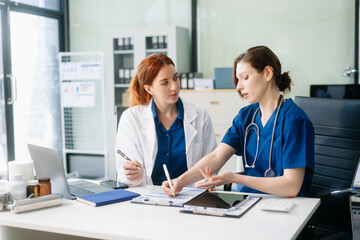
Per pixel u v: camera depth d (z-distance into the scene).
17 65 5.11
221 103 4.61
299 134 1.70
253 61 1.75
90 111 5.86
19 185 1.67
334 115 2.03
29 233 1.73
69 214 1.54
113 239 1.32
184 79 4.82
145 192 1.86
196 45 5.21
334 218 1.98
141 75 2.12
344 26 4.55
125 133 2.22
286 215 1.47
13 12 5.01
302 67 4.77
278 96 1.82
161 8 5.40
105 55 5.72
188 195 1.75
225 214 1.46
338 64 4.61
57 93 5.77
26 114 5.26
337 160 2.01
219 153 1.97
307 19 4.70
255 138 1.89
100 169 5.75
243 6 4.98
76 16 5.83
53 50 5.70
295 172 1.67
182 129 2.22
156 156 2.19
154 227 1.37
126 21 5.60
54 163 1.79
